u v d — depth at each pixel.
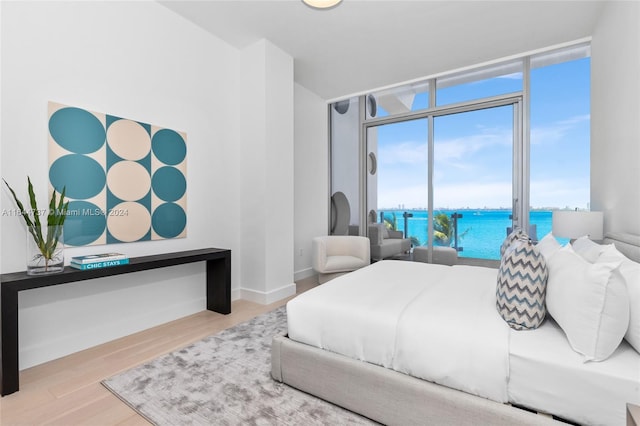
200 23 2.93
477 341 1.21
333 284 2.00
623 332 1.04
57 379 1.78
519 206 3.61
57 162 2.06
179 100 2.81
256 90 3.25
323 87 4.48
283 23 2.92
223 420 1.42
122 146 2.40
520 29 3.02
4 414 1.47
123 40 2.41
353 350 1.49
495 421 1.13
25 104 1.92
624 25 2.19
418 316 1.41
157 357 2.03
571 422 1.07
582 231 2.33
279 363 1.70
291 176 3.54
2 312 1.61
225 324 2.63
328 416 1.44
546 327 1.31
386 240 4.55
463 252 3.98
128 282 2.45
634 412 0.83
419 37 3.16
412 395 1.30
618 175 2.28
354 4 2.64
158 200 2.64
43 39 1.99
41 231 1.83
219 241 3.18
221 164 3.20
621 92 2.23
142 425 1.40
